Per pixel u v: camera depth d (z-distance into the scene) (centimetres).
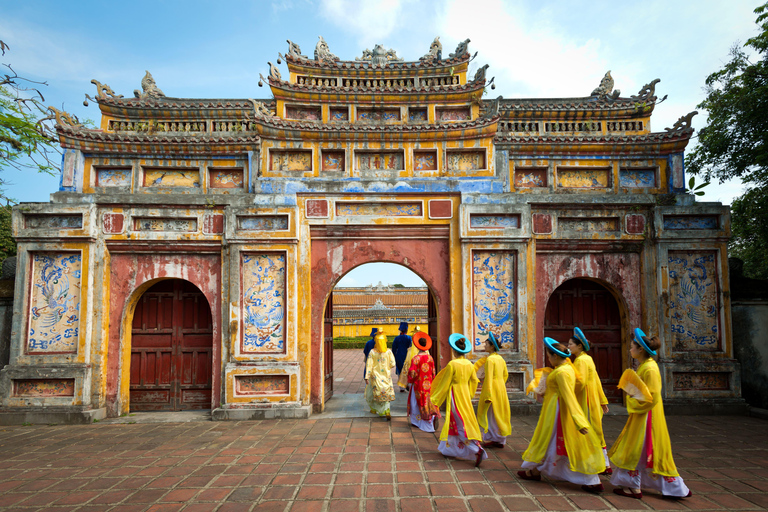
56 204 801
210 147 866
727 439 632
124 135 845
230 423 739
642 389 424
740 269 912
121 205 823
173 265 829
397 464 519
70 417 750
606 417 767
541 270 853
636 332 457
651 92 979
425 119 930
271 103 1100
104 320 804
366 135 868
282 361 788
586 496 427
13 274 929
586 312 898
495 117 851
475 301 828
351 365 1653
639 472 425
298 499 424
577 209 858
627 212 857
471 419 530
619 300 876
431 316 963
